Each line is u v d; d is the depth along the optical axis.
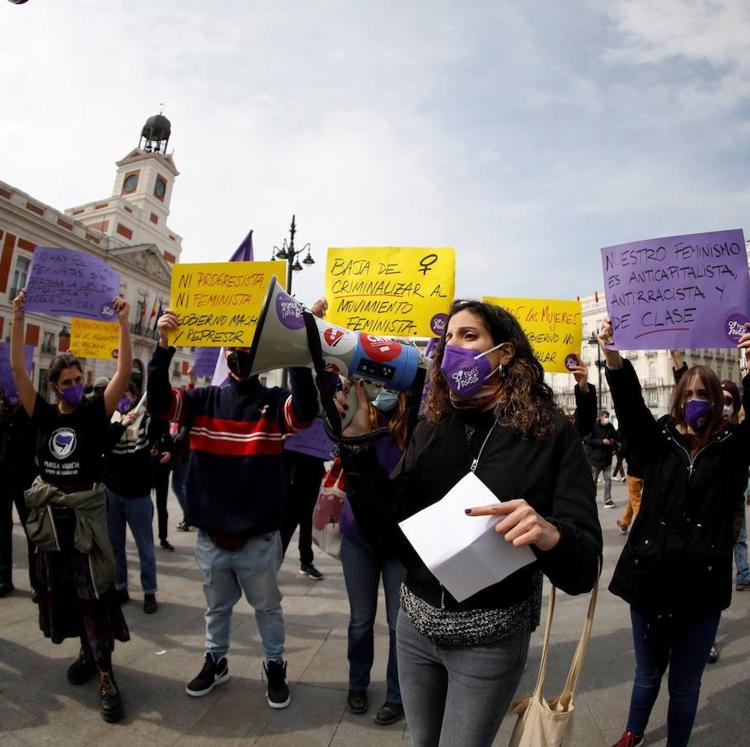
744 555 4.77
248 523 2.78
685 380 2.46
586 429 3.46
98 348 5.92
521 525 1.23
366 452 1.62
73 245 33.28
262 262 3.17
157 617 3.96
